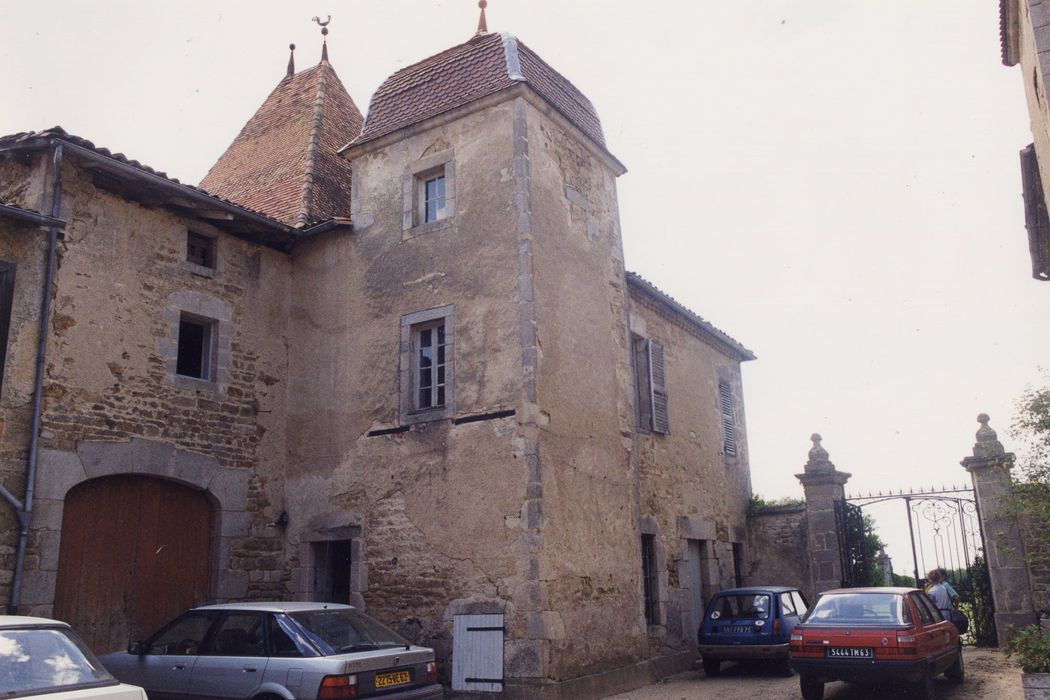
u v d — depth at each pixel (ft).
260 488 36.70
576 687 30.60
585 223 38.63
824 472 48.44
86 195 32.01
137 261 33.45
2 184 32.60
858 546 47.60
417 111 38.55
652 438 43.91
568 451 33.55
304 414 38.04
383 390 35.94
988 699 29.17
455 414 33.73
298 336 39.32
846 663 27.94
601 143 40.68
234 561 34.86
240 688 22.24
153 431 32.78
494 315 33.76
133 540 31.99
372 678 21.98
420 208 37.83
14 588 27.43
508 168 34.99
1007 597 41.47
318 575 36.32
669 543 42.98
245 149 52.01
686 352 50.83
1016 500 35.63
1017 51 31.63
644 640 36.19
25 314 29.48
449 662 31.24
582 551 33.04
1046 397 33.14
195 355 36.58
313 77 52.95
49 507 28.91
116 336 32.14
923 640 28.19
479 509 32.12
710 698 31.71
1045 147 28.63
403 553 33.53
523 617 30.07
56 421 29.63
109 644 30.48
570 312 35.83
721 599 39.50
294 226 40.04
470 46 39.01
